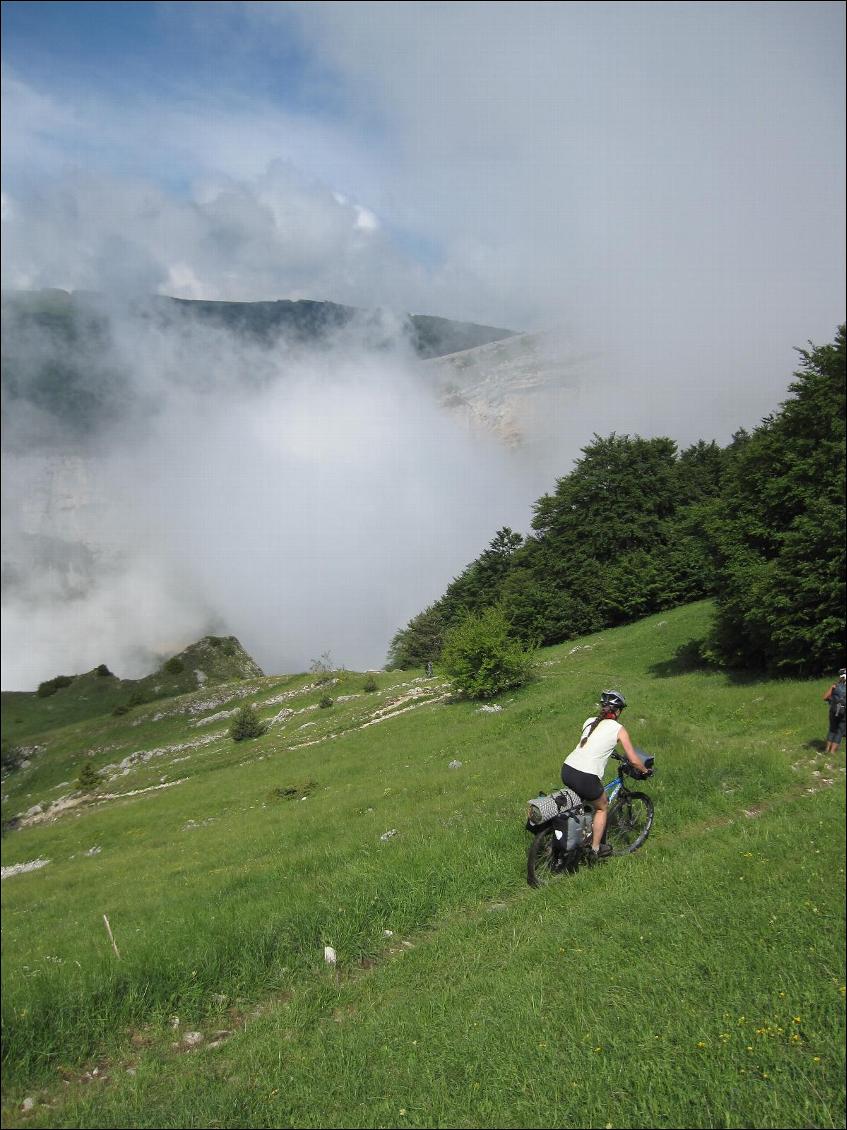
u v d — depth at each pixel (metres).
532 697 37.88
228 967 7.50
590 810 9.23
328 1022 6.25
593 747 9.10
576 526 69.12
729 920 6.80
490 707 38.16
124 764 85.00
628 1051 4.77
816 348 31.33
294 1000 6.74
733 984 5.56
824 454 29.14
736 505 32.09
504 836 10.37
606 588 63.84
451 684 43.75
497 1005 5.71
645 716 23.05
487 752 25.73
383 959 7.71
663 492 68.31
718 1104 4.11
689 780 12.49
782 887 7.50
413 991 6.60
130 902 15.91
